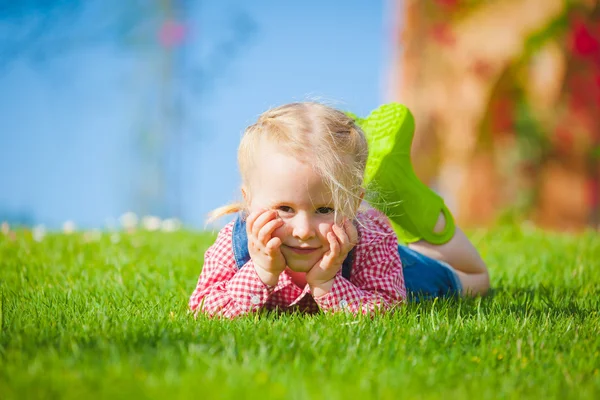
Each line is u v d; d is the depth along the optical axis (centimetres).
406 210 355
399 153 353
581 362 232
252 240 281
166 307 311
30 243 524
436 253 358
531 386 209
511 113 1245
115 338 240
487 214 1273
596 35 1180
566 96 1227
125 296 337
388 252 312
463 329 267
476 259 368
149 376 199
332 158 273
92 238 570
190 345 224
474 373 218
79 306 310
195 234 613
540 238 611
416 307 304
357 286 307
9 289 358
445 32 1252
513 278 416
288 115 281
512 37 1199
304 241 277
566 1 1169
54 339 241
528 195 1270
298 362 215
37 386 192
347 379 206
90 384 194
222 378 200
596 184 1268
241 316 283
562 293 366
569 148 1243
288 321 274
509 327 275
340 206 279
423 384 204
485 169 1266
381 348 238
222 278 307
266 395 187
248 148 284
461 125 1245
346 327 259
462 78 1238
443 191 1320
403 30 1299
